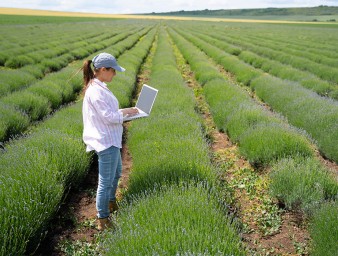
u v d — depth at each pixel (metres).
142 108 4.66
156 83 12.39
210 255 3.17
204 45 29.62
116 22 90.56
